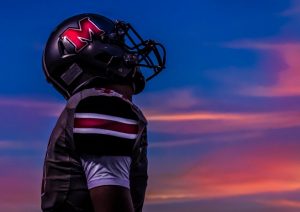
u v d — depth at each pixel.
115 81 2.33
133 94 2.51
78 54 2.35
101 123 2.07
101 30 2.40
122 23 2.42
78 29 2.39
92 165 2.03
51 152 2.14
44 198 2.17
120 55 2.35
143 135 2.25
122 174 2.04
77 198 2.07
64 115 2.15
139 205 2.26
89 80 2.33
